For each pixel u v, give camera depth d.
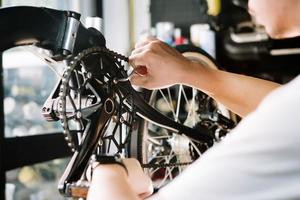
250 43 2.09
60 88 0.68
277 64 2.10
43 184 1.67
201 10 2.19
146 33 2.12
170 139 1.09
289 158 0.39
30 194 1.62
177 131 1.01
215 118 1.11
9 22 0.62
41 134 1.51
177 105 1.27
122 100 0.77
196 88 0.96
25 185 1.59
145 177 0.60
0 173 1.33
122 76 0.75
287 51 2.06
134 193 0.53
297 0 0.55
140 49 0.83
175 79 0.85
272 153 0.40
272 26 0.59
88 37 0.71
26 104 1.65
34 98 1.67
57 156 1.58
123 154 0.78
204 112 1.13
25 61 1.63
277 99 0.41
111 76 0.74
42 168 1.66
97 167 0.55
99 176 0.53
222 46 2.13
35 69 1.68
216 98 0.92
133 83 0.82
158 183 1.02
